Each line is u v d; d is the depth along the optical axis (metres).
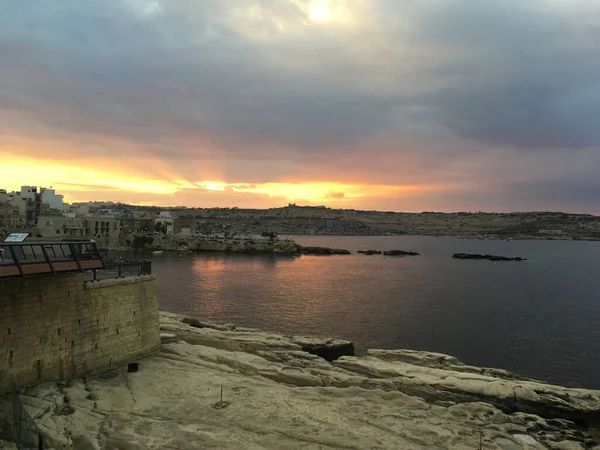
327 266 156.50
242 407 25.42
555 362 50.47
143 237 197.75
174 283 102.81
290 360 35.72
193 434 21.78
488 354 53.25
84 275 28.69
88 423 22.20
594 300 91.31
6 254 24.50
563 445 24.03
